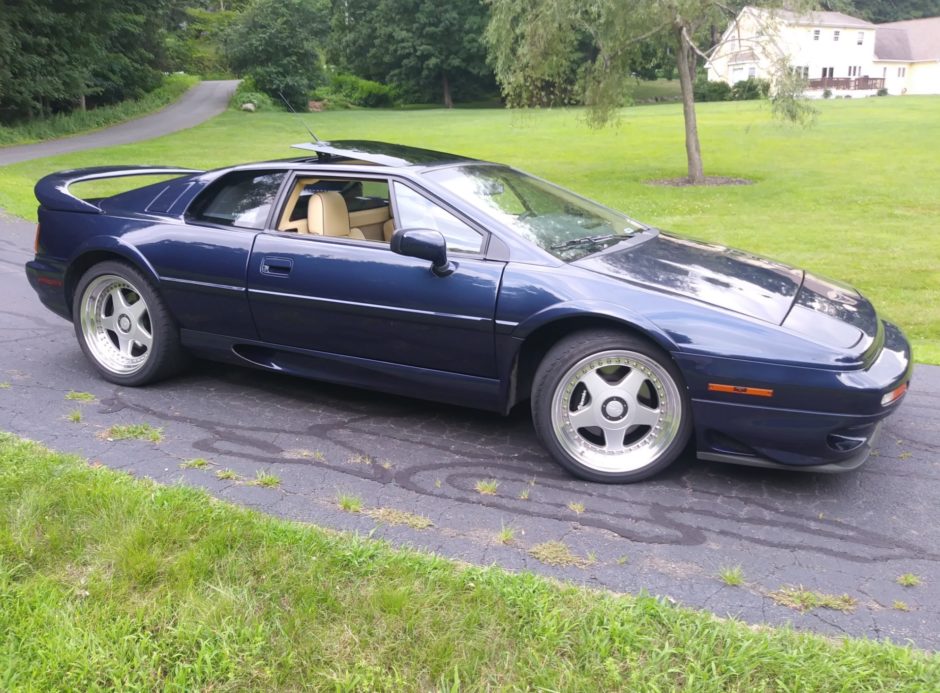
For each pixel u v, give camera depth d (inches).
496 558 119.6
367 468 150.7
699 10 735.1
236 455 154.2
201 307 180.5
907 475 154.3
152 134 1455.5
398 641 94.4
